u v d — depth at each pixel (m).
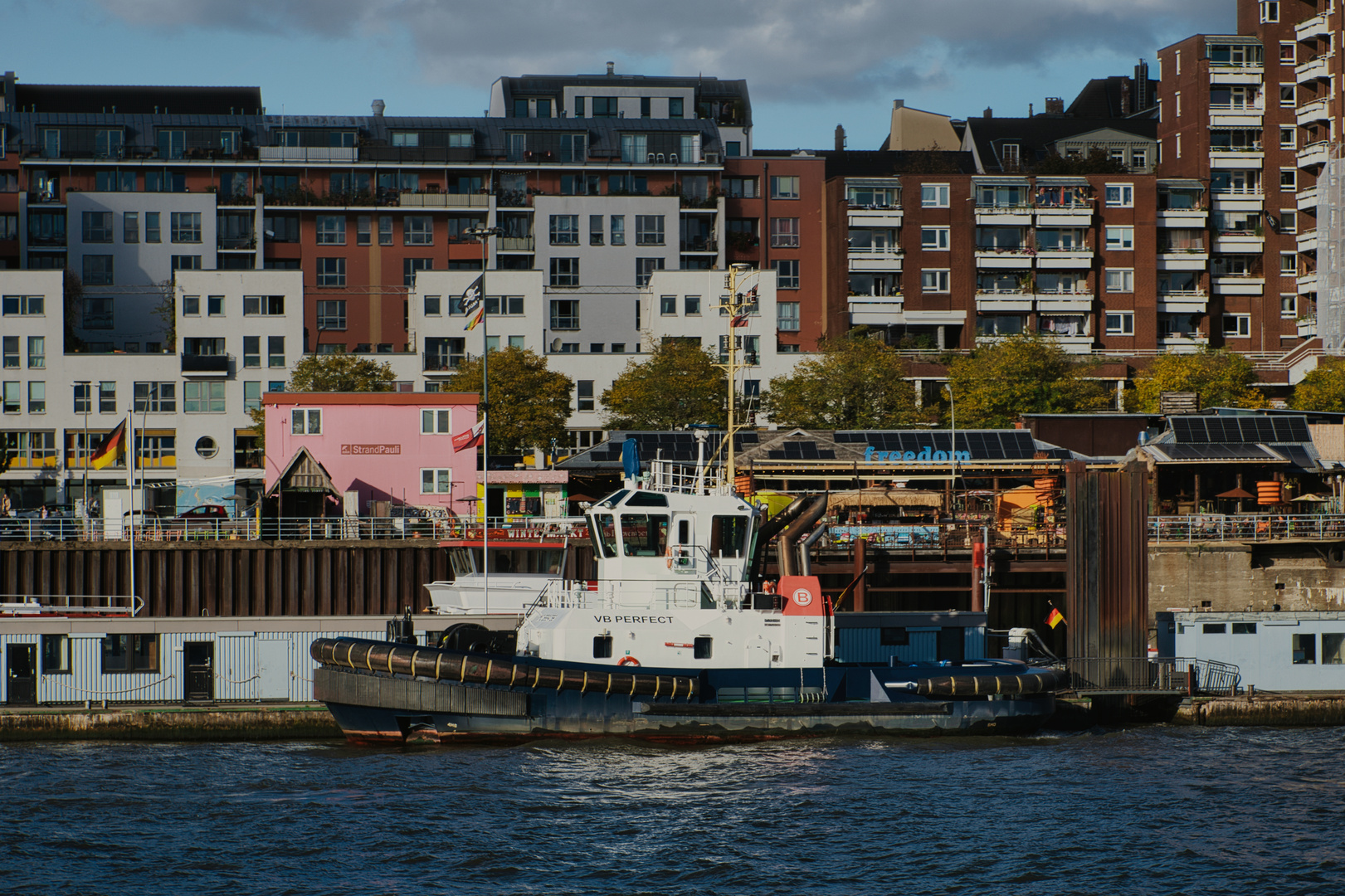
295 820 103.81
